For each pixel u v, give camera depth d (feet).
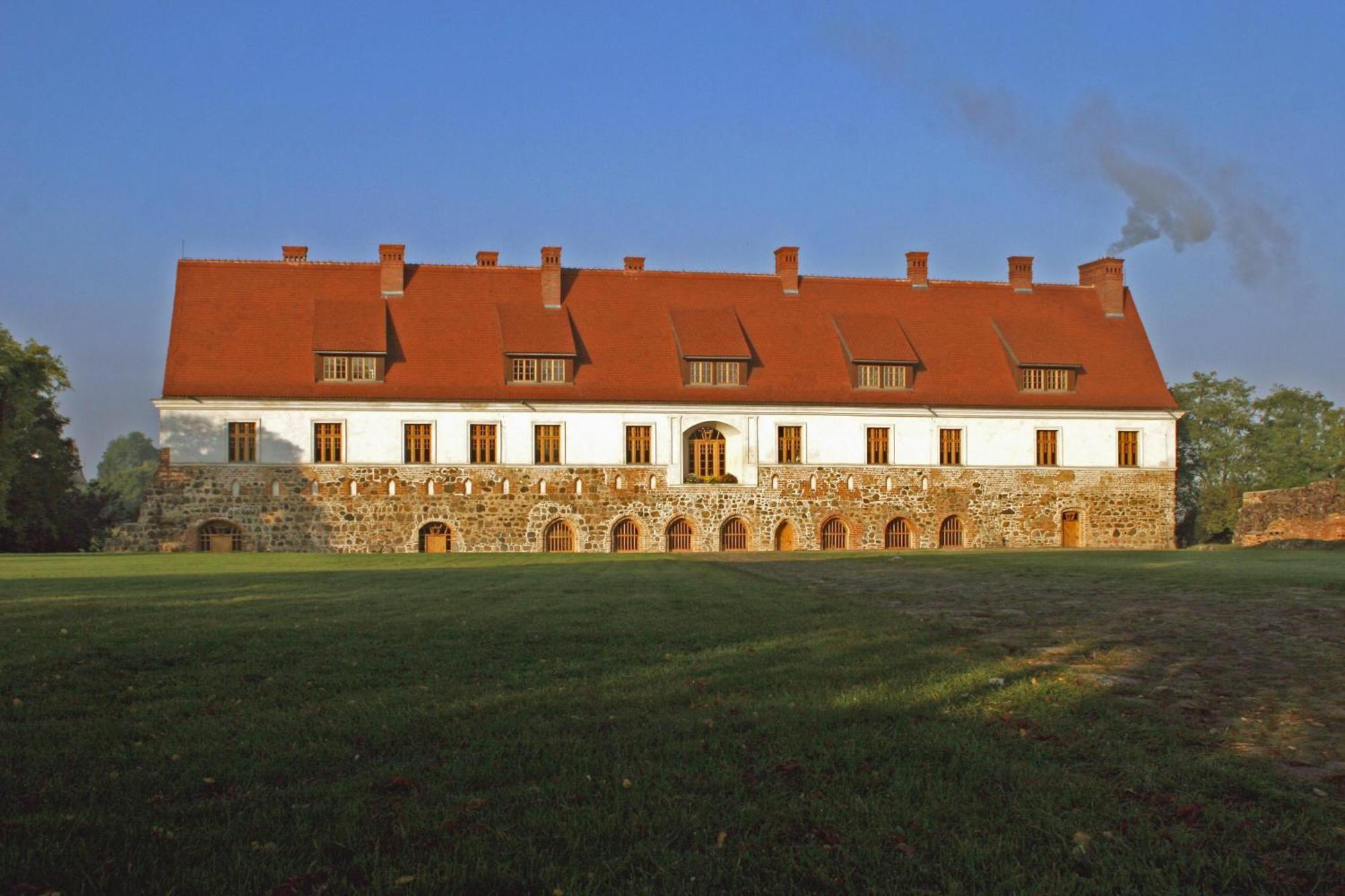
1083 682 36.63
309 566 105.50
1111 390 181.88
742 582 79.30
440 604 60.44
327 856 21.11
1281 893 19.74
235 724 30.19
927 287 191.01
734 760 27.20
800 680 36.73
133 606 57.72
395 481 159.63
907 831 22.56
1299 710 32.24
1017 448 177.47
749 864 20.86
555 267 174.50
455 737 29.01
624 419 165.78
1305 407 256.11
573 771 26.18
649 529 166.20
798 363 174.70
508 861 20.88
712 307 179.32
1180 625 51.11
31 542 189.78
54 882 19.63
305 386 158.20
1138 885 20.11
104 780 25.16
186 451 154.71
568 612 55.88
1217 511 237.25
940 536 174.81
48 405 195.93
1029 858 21.17
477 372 164.35
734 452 170.40
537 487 163.53
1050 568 94.94
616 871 20.56
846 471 171.94
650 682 36.19
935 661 40.50
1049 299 193.47
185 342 159.33
